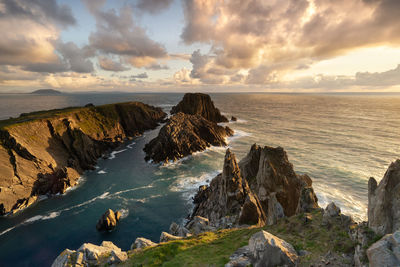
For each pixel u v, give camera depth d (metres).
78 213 49.44
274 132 127.69
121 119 133.00
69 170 65.88
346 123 159.50
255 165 50.75
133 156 91.69
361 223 14.32
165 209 50.66
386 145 96.25
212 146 99.62
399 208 12.25
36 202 54.31
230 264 13.57
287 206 37.09
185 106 168.25
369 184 14.58
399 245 9.76
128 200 54.66
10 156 58.78
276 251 12.82
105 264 18.34
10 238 41.31
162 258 18.16
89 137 94.44
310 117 194.12
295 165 71.50
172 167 76.31
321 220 18.48
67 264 17.91
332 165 71.31
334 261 12.95
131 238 41.56
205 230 30.53
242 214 30.83
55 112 102.12
